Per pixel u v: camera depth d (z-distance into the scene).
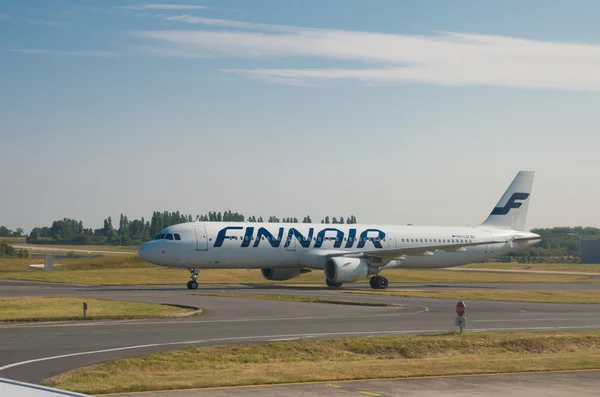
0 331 32.50
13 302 46.31
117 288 68.81
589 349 31.05
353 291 67.88
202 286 75.31
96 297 53.16
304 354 27.25
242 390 19.47
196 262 69.38
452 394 19.30
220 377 21.20
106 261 117.12
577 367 23.84
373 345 28.89
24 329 33.41
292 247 74.00
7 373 21.64
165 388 19.50
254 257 72.06
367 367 23.38
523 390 19.98
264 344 27.95
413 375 22.05
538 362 24.77
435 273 111.81
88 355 25.28
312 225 76.62
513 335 31.95
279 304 49.28
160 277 87.31
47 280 80.75
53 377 20.95
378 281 76.50
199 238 69.38
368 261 75.75
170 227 70.00
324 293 63.66
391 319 40.44
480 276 108.50
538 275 116.75
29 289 64.75
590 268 160.12
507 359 25.84
